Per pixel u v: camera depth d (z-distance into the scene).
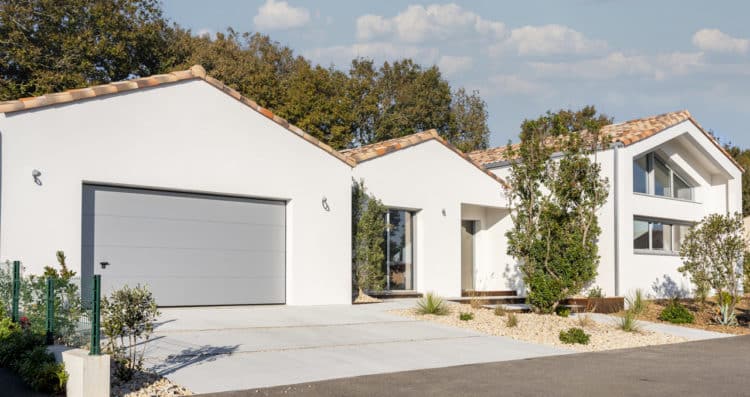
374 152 19.42
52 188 12.87
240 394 8.48
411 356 11.62
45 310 9.85
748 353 13.17
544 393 8.95
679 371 10.89
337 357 11.18
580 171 18.06
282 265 16.89
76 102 13.25
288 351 11.40
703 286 18.42
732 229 17.94
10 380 8.84
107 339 10.95
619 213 21.36
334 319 14.95
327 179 17.58
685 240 18.83
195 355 10.58
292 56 46.53
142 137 14.18
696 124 24.73
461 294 21.83
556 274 17.59
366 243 18.77
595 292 20.30
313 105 37.81
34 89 30.25
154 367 9.61
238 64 38.38
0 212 12.21
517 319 16.12
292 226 16.86
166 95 14.58
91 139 13.44
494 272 23.70
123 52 32.94
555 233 17.59
